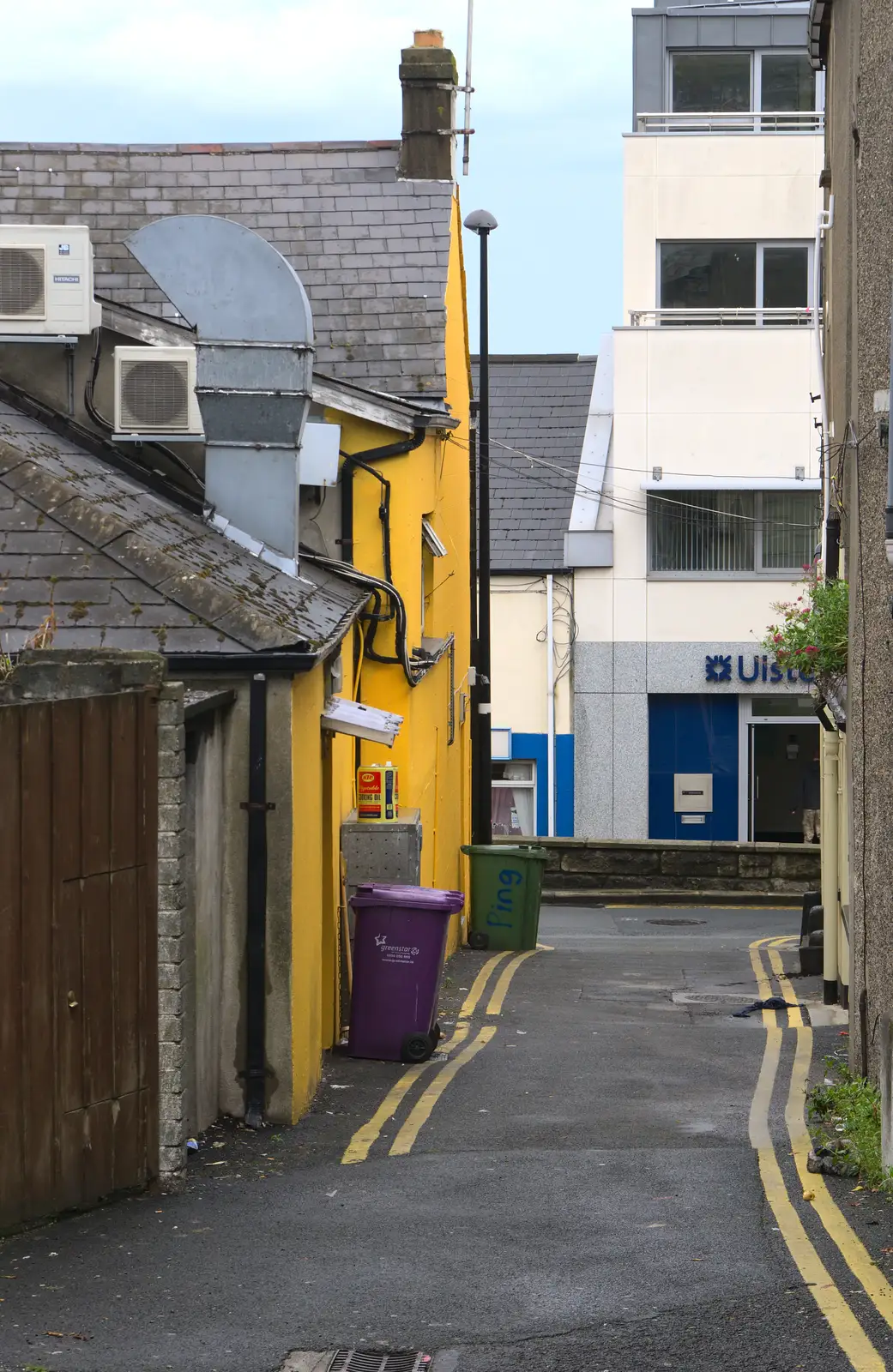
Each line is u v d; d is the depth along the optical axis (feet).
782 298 165.99
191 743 47.91
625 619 163.02
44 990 37.55
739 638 162.20
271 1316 31.83
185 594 50.98
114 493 58.23
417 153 95.30
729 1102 55.16
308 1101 54.54
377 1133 50.47
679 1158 45.93
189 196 92.12
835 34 76.69
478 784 127.03
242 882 51.65
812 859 143.02
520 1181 43.24
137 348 63.98
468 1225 38.55
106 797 40.01
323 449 76.07
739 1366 28.94
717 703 163.32
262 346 61.72
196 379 62.08
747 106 169.27
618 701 163.22
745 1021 75.82
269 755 51.24
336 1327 31.17
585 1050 66.74
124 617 50.26
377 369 82.58
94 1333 30.83
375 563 80.38
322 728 59.72
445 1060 63.82
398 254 88.02
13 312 64.69
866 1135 46.19
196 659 49.55
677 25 168.96
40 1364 29.09
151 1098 42.24
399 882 70.08
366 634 80.07
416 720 85.81
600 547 162.09
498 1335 30.68
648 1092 57.06
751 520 162.81
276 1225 38.65
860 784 56.08
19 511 53.16
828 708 77.05
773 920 131.23
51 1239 37.14
